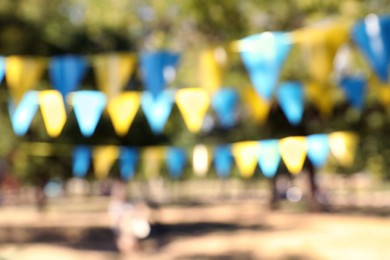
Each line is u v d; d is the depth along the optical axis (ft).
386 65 10.82
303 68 38.88
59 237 60.75
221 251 47.39
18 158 49.57
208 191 198.70
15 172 54.44
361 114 57.26
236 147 21.66
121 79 14.29
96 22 50.85
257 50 12.59
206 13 42.63
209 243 52.75
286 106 15.93
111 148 28.09
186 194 178.40
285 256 43.65
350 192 141.79
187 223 73.97
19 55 46.06
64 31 49.24
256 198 149.79
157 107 16.96
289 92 15.98
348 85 17.37
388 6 35.68
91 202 145.79
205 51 13.85
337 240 51.19
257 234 59.11
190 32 46.83
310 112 58.95
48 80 33.35
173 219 80.43
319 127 59.88
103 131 48.39
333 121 59.88
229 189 202.28
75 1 51.16
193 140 61.36
